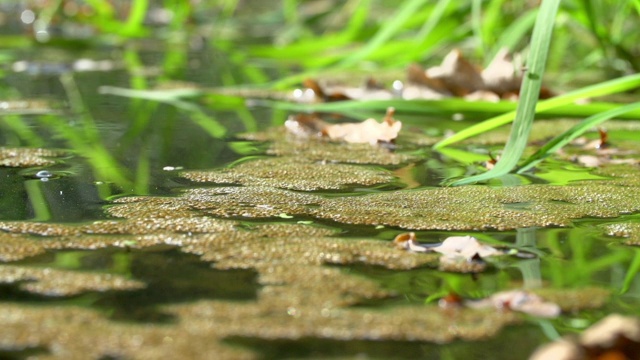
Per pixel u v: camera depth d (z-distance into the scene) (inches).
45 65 77.1
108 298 42.3
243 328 41.4
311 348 40.9
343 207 46.9
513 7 78.5
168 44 97.8
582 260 44.1
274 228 45.5
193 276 43.2
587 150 52.8
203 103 60.5
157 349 40.8
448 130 56.0
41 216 46.1
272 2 136.3
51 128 55.1
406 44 75.0
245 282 42.9
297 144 53.4
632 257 44.2
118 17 115.6
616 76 70.6
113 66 77.6
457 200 47.6
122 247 44.4
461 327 41.5
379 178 49.4
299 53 81.5
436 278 43.3
